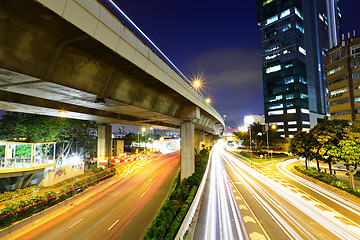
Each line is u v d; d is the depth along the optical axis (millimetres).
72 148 47344
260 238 12125
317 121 93250
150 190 24328
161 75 15211
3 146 26188
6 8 6227
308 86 91250
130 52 11000
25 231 13750
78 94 11367
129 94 14617
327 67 55531
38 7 6293
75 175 31406
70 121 30688
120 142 65625
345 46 50156
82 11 7719
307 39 95750
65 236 12984
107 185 27375
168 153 79812
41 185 25516
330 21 124438
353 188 20500
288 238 12102
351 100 47844
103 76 11578
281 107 88625
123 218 15820
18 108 16219
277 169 40125
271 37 95062
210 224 14211
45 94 11352
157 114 21406
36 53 7910
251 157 60875
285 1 91875
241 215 15852
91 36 8219
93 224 14766
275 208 17422
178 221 12648
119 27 10047
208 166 44312
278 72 91000
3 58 6910
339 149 20297
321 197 20656
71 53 9203
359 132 20625
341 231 12977
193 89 24641
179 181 28156
